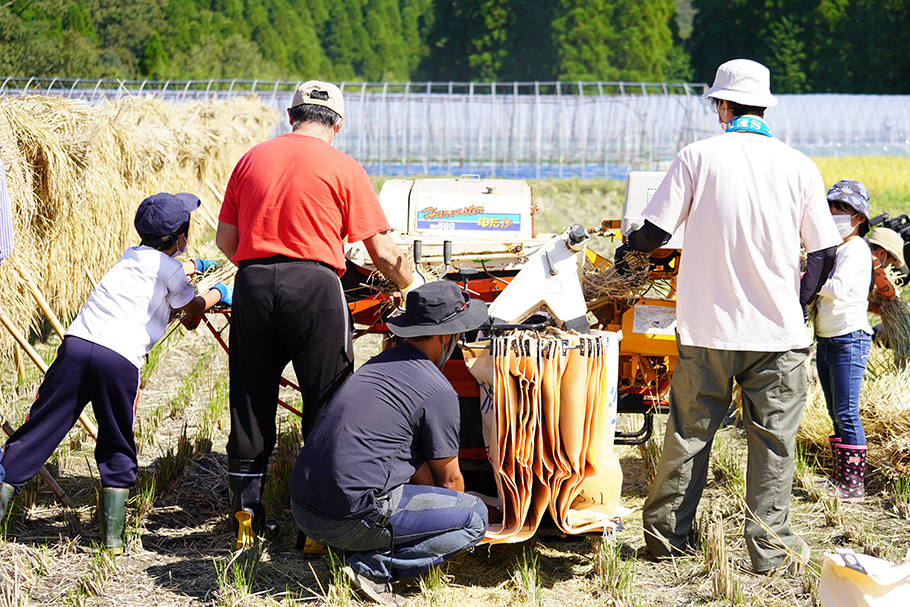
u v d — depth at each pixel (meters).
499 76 73.31
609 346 3.96
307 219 4.06
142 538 4.43
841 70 59.25
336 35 106.25
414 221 5.25
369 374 3.82
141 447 5.62
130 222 8.74
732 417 6.30
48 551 4.18
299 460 3.80
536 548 4.36
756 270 3.84
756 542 4.07
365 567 3.82
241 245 4.15
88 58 46.88
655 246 4.04
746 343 3.87
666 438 4.16
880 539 4.51
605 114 26.05
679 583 4.04
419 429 3.79
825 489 5.06
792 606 3.80
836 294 4.84
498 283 4.82
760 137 3.91
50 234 7.16
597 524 4.02
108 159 8.16
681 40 75.81
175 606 3.79
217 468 5.40
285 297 4.05
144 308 4.21
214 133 12.28
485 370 3.99
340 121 4.32
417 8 115.62
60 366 4.10
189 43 70.44
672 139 25.17
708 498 5.03
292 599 3.82
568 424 3.89
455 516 3.78
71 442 5.62
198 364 7.50
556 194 20.09
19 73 40.41
